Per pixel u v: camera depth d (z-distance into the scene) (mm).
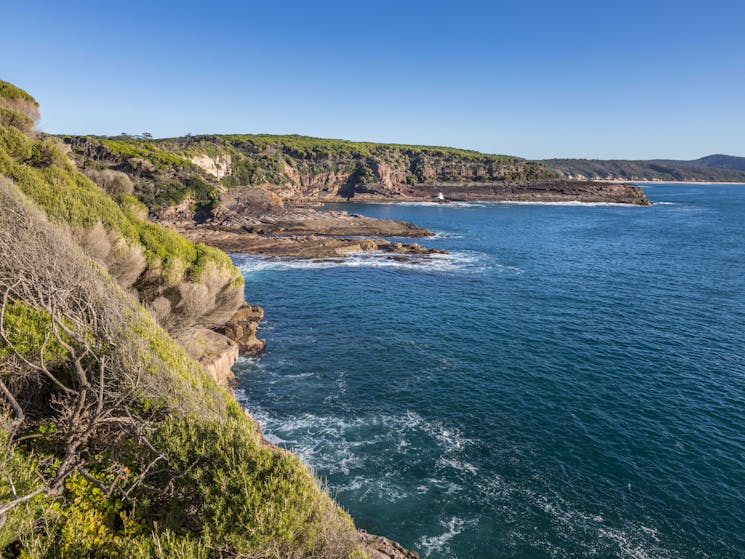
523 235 90188
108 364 9039
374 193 181375
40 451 7652
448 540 16000
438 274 55781
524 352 31375
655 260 65062
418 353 31219
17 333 8438
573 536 16141
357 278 53406
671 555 15367
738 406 24234
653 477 18969
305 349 31891
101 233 17984
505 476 19078
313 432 22031
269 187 162000
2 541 5734
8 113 26266
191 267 22344
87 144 103188
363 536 14672
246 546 6852
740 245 78125
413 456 20297
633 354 30984
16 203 10789
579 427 22438
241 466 7629
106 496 7090
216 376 24391
